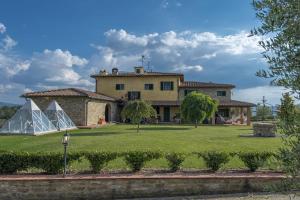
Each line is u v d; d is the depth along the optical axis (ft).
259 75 11.14
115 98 140.97
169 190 29.78
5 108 122.31
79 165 34.96
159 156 33.09
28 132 80.48
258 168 33.37
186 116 101.60
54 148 50.83
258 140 62.69
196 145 54.03
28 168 31.83
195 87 144.05
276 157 11.57
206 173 31.81
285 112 10.84
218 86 142.61
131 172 32.30
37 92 112.27
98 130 90.27
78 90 113.19
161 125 117.50
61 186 29.35
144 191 29.71
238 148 50.21
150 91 144.25
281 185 11.79
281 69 10.75
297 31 10.30
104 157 32.40
